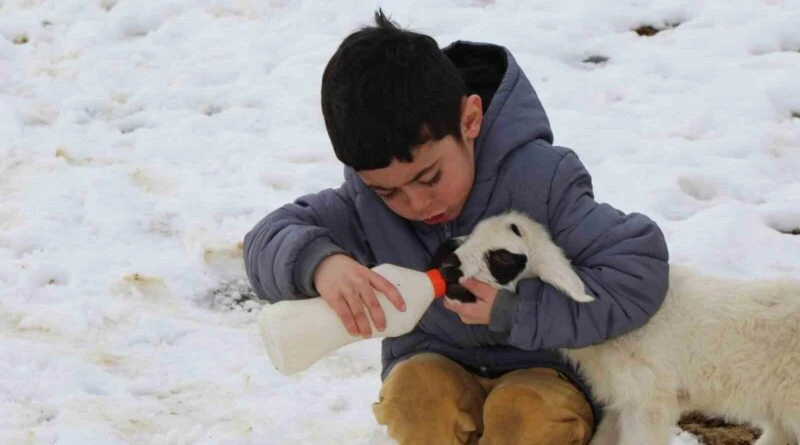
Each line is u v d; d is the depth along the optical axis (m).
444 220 5.03
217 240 8.09
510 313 4.82
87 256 8.06
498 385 5.24
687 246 7.69
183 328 7.18
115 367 6.77
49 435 6.00
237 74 11.02
